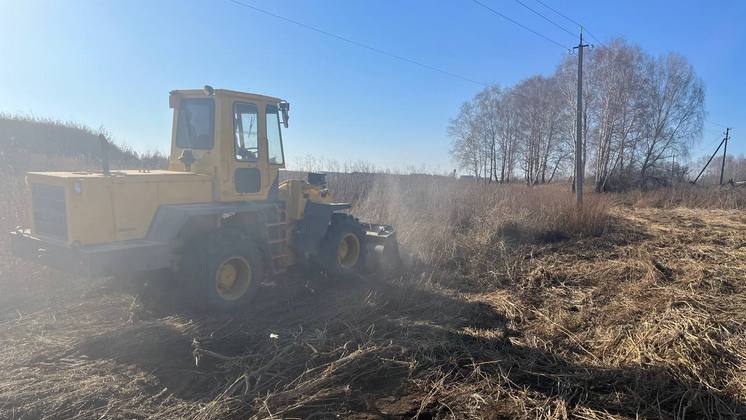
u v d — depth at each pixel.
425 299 5.83
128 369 3.84
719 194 19.39
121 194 4.85
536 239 9.83
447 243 8.52
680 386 3.65
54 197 4.80
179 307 5.31
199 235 5.27
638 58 30.64
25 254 5.07
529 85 42.53
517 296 6.11
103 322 4.82
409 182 13.58
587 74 30.98
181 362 4.01
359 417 3.27
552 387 3.69
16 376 3.64
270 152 6.27
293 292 6.05
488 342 4.55
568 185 34.28
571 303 5.87
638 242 9.67
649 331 4.63
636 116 30.55
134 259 4.74
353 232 6.98
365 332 4.66
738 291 6.15
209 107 5.73
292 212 6.58
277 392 3.50
